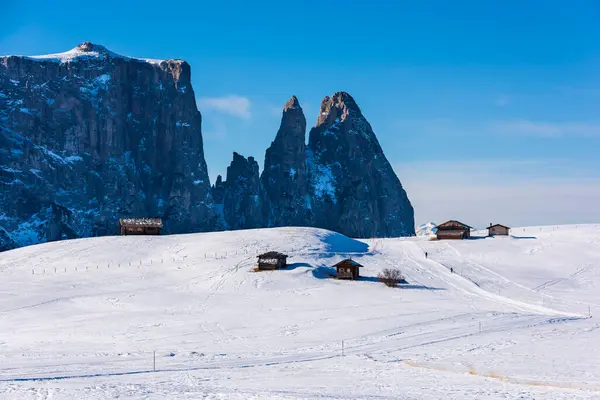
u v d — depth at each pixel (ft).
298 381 169.27
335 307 328.29
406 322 280.51
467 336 240.32
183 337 269.03
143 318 316.60
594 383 158.61
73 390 155.74
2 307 356.18
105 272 463.83
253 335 268.62
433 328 263.70
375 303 336.08
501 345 217.56
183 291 388.37
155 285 414.41
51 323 312.09
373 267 453.58
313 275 412.98
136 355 228.43
